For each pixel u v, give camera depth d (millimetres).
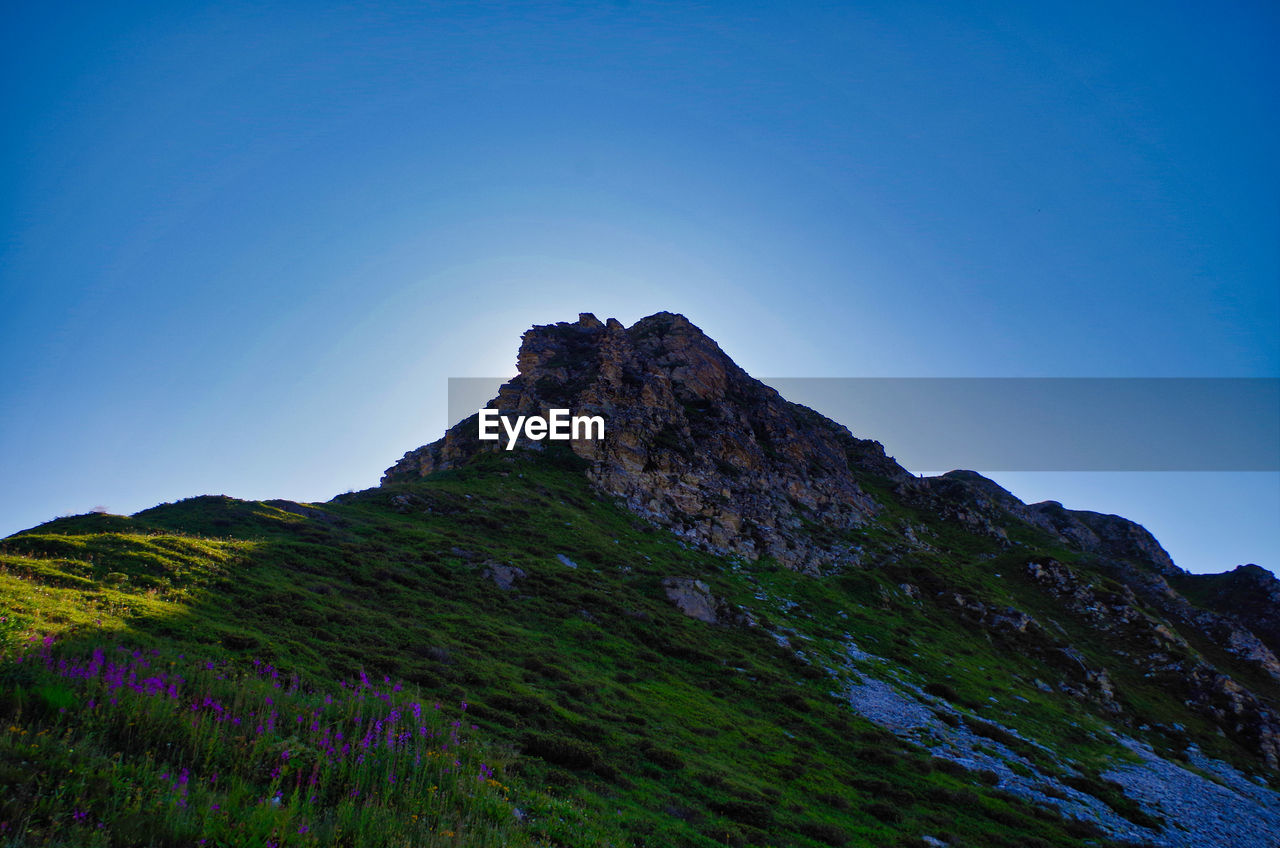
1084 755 55688
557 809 21188
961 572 108062
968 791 37875
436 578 50625
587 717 33906
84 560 34312
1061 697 73188
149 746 15367
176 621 29000
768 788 31438
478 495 77438
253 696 20172
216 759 15734
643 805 25500
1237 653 114562
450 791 18203
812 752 39469
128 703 16344
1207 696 83750
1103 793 44969
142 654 22281
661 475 97000
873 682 57625
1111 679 82250
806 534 101188
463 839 15750
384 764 18078
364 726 20938
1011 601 101500
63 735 14508
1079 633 99250
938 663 69438
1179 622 122375
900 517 134125
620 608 54594
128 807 12438
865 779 36625
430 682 31391
